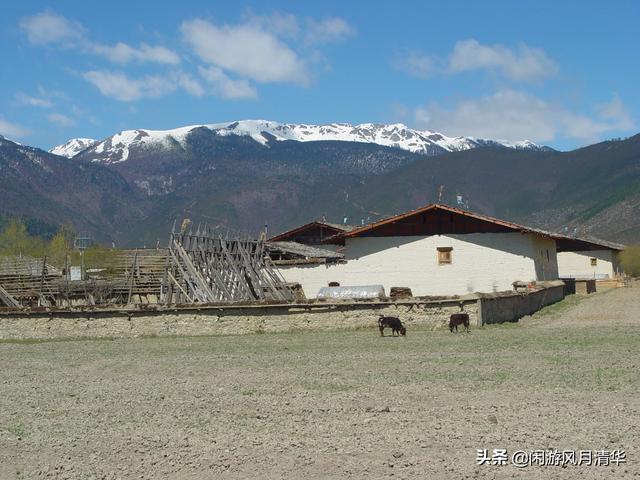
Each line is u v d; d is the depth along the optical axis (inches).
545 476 417.7
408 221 1775.3
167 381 765.9
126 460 481.1
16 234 3823.8
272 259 1911.9
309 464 450.3
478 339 1015.6
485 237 1732.3
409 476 422.9
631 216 7268.7
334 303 1206.9
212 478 438.9
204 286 1387.8
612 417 528.7
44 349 1147.9
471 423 524.4
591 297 2149.4
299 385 702.5
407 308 1186.0
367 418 550.9
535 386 648.4
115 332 1277.1
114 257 2043.6
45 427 581.3
